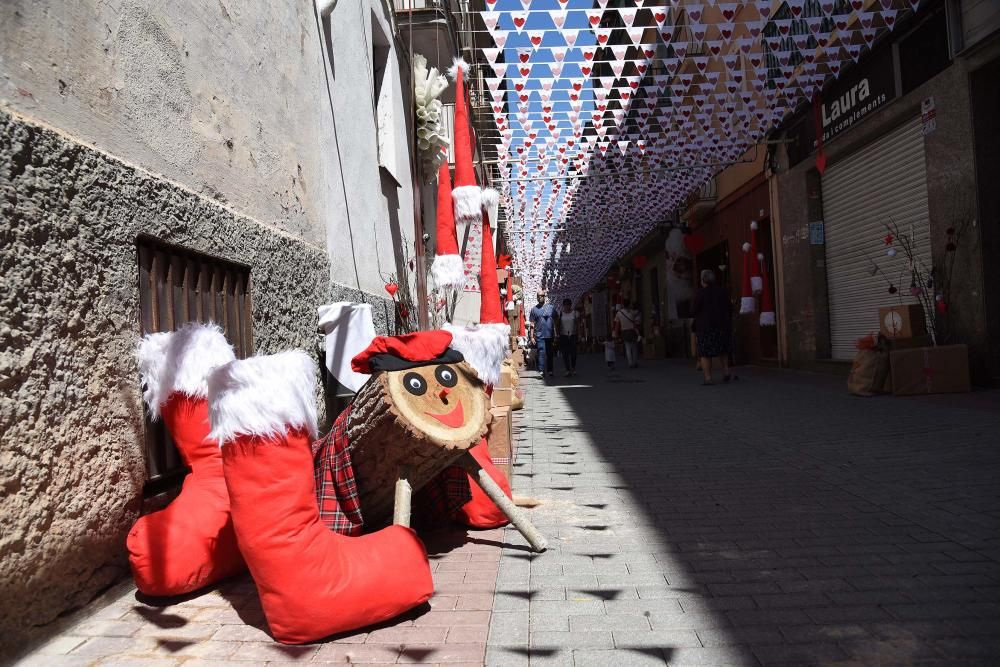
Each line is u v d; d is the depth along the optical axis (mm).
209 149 4055
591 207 16797
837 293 13328
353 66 6996
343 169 6508
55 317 2586
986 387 8594
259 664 2326
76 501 2639
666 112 11055
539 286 27891
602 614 2717
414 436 2893
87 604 2713
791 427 7184
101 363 2857
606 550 3516
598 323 46594
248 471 2484
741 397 10297
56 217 2629
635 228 19453
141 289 3279
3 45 2492
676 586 2990
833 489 4555
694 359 21516
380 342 3170
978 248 8602
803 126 13617
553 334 18000
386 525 3725
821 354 13734
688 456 5965
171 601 2885
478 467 3607
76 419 2668
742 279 18156
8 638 2277
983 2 8180
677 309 24281
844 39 10383
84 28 2969
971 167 8648
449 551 3584
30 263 2469
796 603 2756
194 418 3152
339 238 6293
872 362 9172
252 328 4383
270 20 5035
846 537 3561
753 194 17000
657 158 13336
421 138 9797
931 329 9539
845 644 2387
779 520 3930
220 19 4262
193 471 3186
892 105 10320
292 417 2492
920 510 3963
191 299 3750
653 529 3855
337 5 6590
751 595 2857
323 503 3096
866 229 11977
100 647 2449
